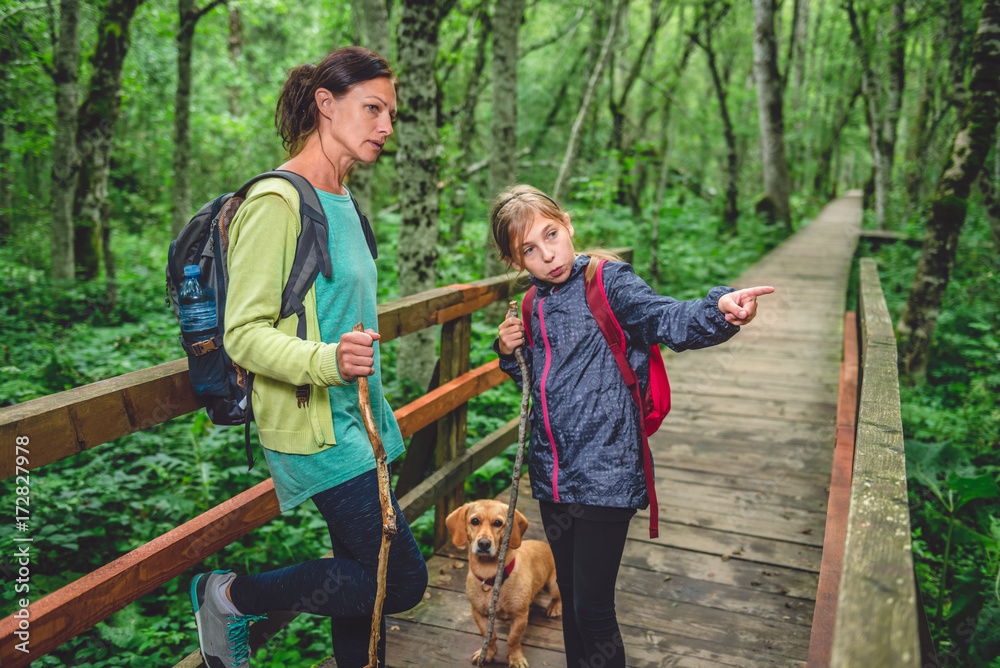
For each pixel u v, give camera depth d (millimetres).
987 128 7355
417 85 6336
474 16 12844
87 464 4762
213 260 1650
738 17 21812
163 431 5324
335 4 13391
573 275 1915
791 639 2586
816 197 33594
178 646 3318
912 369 7676
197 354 1644
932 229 7566
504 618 2598
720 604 2820
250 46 21406
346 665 1858
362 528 1663
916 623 881
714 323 1575
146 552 1700
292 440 1623
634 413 1852
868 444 1679
